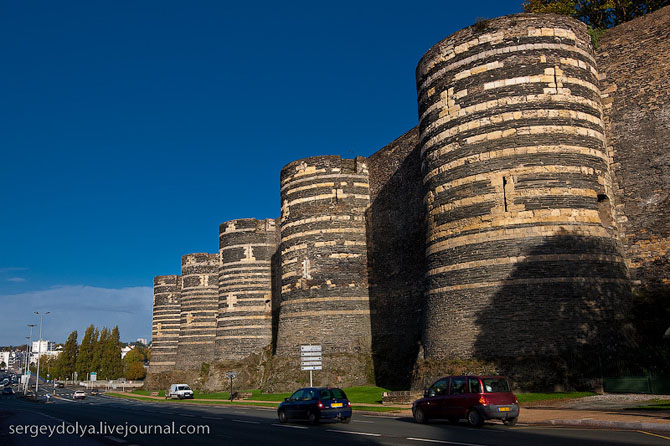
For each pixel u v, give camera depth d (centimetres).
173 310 8481
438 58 3122
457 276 2819
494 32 2938
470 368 2645
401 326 3916
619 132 2989
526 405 2269
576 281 2597
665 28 2939
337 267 4228
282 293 4450
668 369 2406
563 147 2755
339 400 2255
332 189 4391
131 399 6494
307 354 3322
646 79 2953
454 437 1620
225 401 4259
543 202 2691
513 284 2644
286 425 2261
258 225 6278
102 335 13712
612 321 2589
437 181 3019
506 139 2802
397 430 1889
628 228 2870
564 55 2880
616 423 1706
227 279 6234
